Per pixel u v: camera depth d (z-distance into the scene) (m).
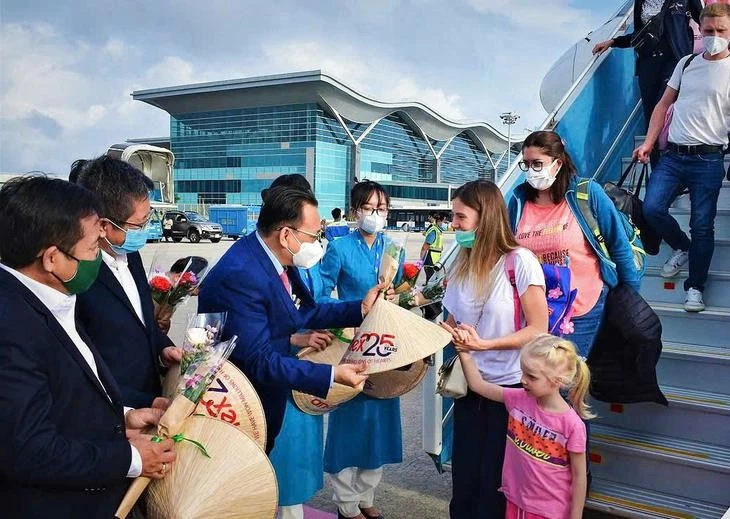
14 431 1.39
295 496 2.70
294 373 2.14
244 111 77.69
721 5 3.29
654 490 2.99
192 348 1.94
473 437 2.58
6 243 1.51
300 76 70.19
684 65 3.48
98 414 1.65
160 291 2.61
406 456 4.26
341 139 76.81
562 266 2.64
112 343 2.05
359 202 3.23
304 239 2.25
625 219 2.88
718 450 2.93
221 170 80.81
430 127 86.25
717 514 2.79
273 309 2.30
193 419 1.89
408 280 3.04
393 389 3.03
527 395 2.34
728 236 3.78
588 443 2.91
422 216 51.59
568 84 5.76
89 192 1.61
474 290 2.49
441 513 3.44
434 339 2.34
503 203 2.46
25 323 1.47
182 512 1.71
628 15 5.10
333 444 3.11
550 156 2.74
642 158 3.65
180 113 82.56
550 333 2.52
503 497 2.50
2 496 1.51
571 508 2.27
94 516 1.62
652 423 3.13
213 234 33.97
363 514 3.30
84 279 1.58
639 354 2.75
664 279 3.66
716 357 3.09
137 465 1.66
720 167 3.34
